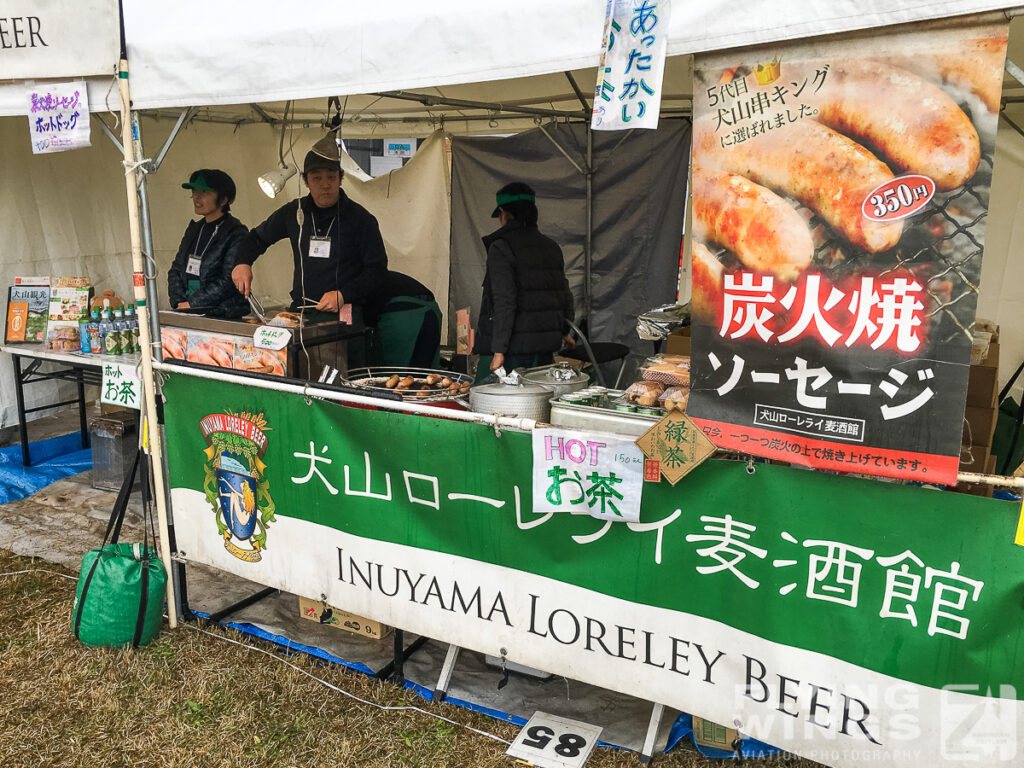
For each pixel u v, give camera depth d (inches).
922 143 73.0
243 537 130.9
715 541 92.9
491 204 264.8
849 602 86.3
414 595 115.5
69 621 140.8
